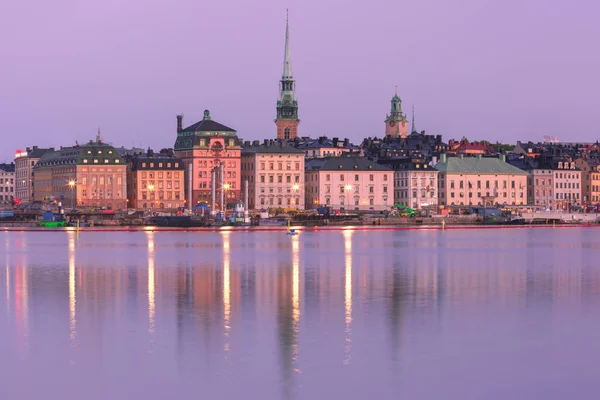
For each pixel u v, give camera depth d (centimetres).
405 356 9888
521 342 10550
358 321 11775
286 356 9850
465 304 13300
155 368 9406
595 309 12825
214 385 8900
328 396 8619
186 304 13212
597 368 9481
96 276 17200
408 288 15262
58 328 11262
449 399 8575
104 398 8575
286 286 15512
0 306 12988
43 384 8944
